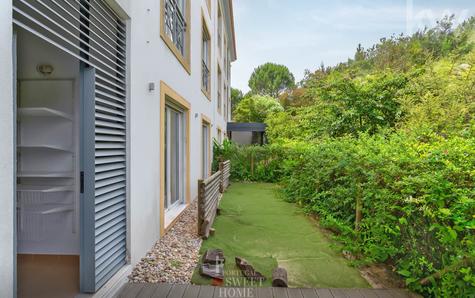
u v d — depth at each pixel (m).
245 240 3.83
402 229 2.76
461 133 3.77
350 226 3.71
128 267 2.69
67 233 3.02
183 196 5.59
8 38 1.32
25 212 2.99
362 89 7.31
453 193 2.18
